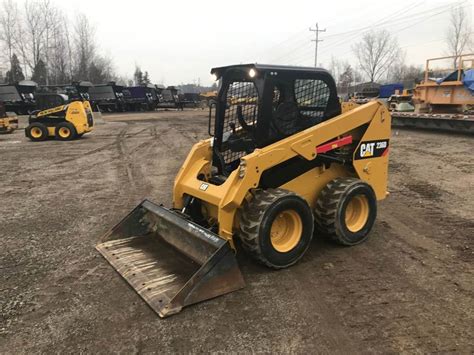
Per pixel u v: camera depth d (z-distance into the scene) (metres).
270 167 4.12
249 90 4.42
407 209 6.29
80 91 35.25
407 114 16.44
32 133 16.58
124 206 6.84
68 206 6.87
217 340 3.11
